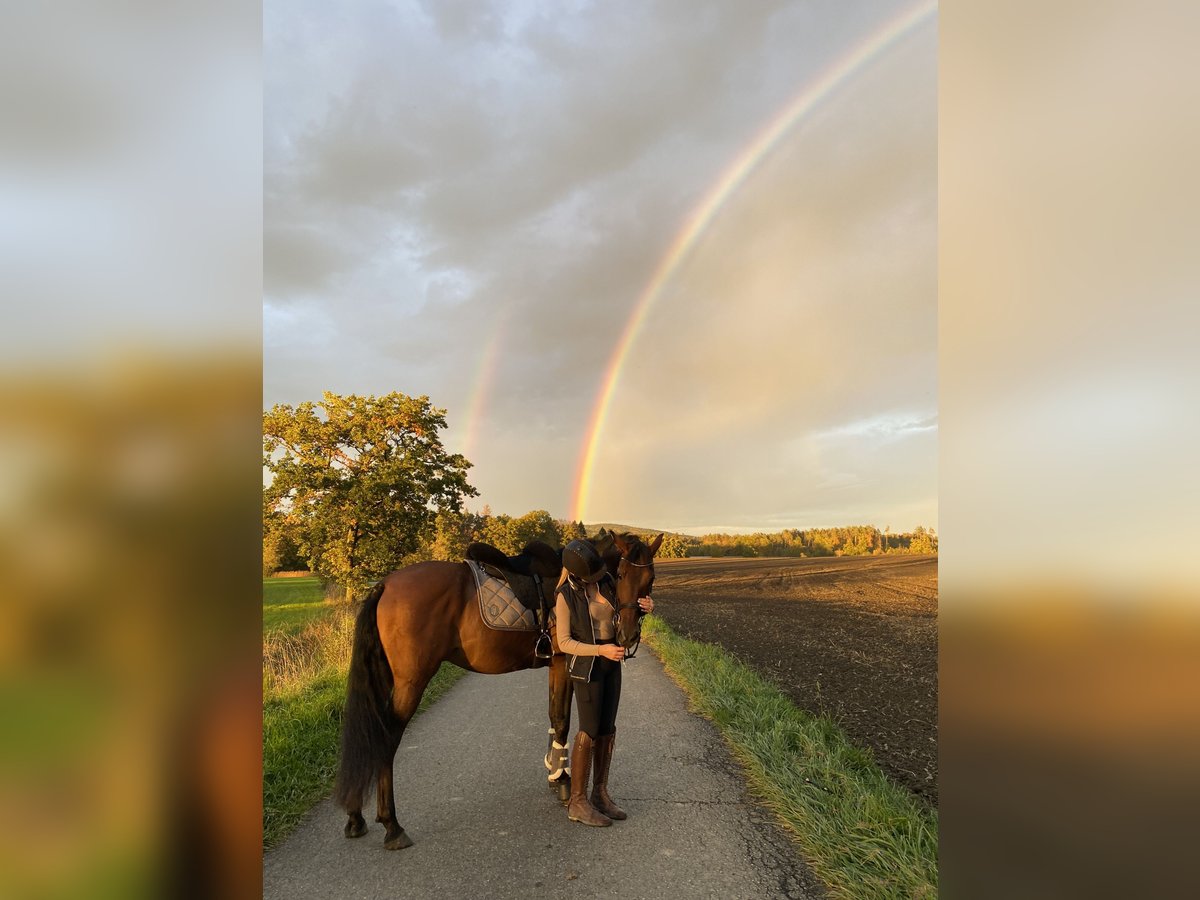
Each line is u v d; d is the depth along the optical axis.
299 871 3.49
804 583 38.22
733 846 3.67
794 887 3.24
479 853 3.66
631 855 3.59
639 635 4.10
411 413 15.53
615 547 4.62
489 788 4.65
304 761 4.91
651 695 7.39
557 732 4.49
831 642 13.41
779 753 4.94
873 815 3.71
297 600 25.56
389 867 3.53
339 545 14.80
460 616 4.28
